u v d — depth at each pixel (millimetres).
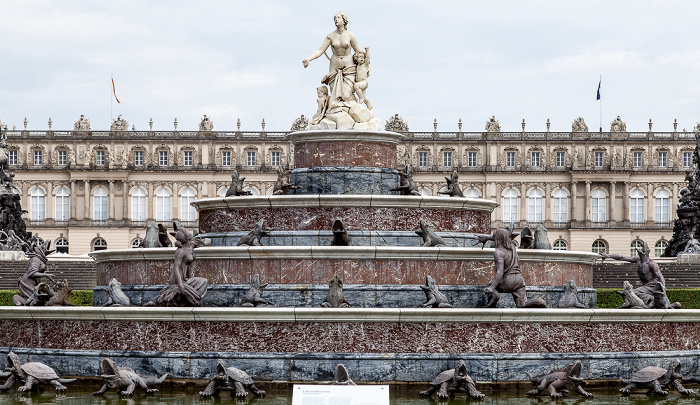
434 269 21703
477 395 17922
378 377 18781
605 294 38219
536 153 110688
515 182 110188
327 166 26750
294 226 24359
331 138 26734
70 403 17219
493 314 19016
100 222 109125
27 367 18844
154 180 110125
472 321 19094
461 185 110312
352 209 24266
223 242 24625
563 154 110688
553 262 23000
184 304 19984
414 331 19000
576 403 17656
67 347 19859
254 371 18906
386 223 24359
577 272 23547
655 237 109438
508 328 19219
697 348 20938
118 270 23781
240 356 18953
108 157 109375
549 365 19266
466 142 110375
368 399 15328
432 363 18906
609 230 109062
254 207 24719
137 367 19234
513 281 20516
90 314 19562
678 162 109812
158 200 110250
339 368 16953
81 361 19562
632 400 18078
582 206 109938
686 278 50281
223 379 17922
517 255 20766
